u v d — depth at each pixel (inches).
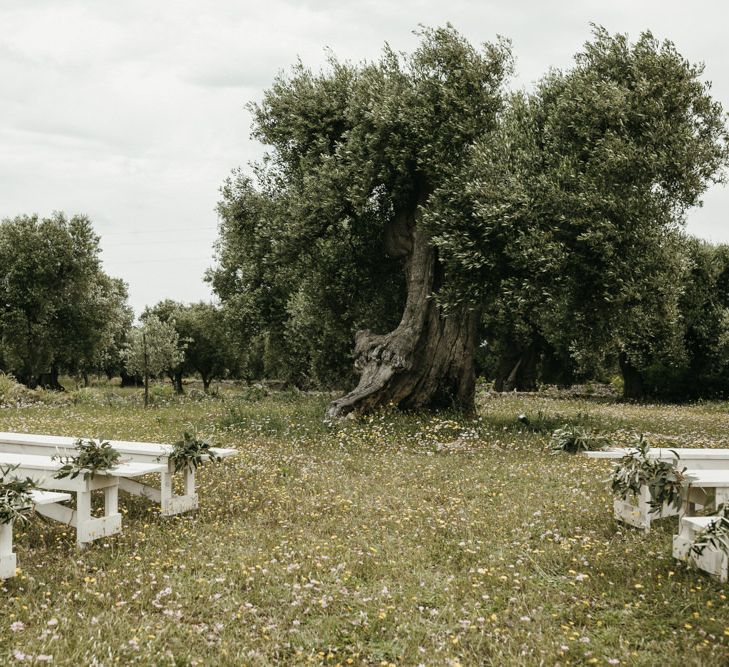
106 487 313.7
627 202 654.5
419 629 214.5
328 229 802.2
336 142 773.3
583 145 692.7
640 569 269.9
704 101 712.4
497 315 1454.2
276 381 2245.3
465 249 679.1
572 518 350.3
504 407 1160.8
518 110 747.4
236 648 198.7
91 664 183.2
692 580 255.0
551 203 656.4
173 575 257.0
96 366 2549.2
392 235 813.2
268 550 289.6
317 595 240.5
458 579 261.0
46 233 1684.3
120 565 269.6
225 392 1600.6
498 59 735.7
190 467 366.9
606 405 1327.5
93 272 1763.0
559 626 220.2
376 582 257.4
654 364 1572.3
